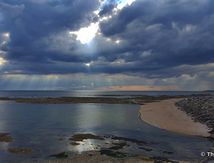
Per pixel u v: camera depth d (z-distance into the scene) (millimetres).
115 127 38406
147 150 24344
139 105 85000
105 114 56500
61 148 24922
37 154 22594
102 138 29797
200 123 40312
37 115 53906
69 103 92812
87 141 28188
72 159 20719
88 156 21703
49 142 27594
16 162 20125
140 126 39219
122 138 30000
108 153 22906
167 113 54688
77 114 56281
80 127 38219
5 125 39750
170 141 28625
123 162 19734
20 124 40906
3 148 24781
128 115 54344
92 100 104000
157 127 38062
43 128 37094
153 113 54969
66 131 34719
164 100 103375
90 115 54156
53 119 47438
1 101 102188
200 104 59531
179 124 40000
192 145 26609
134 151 23906
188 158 21531
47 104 88438
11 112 60062
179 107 67938
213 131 33375
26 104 87625
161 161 20125
